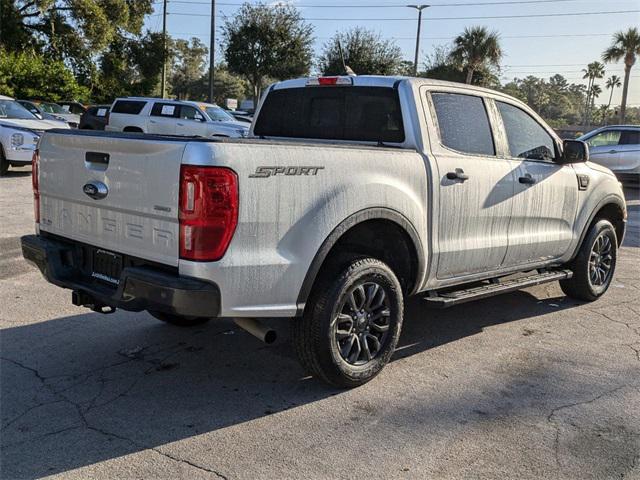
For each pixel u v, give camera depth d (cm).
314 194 368
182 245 335
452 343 511
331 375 399
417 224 429
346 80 487
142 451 332
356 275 394
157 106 2059
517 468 326
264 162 345
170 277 339
